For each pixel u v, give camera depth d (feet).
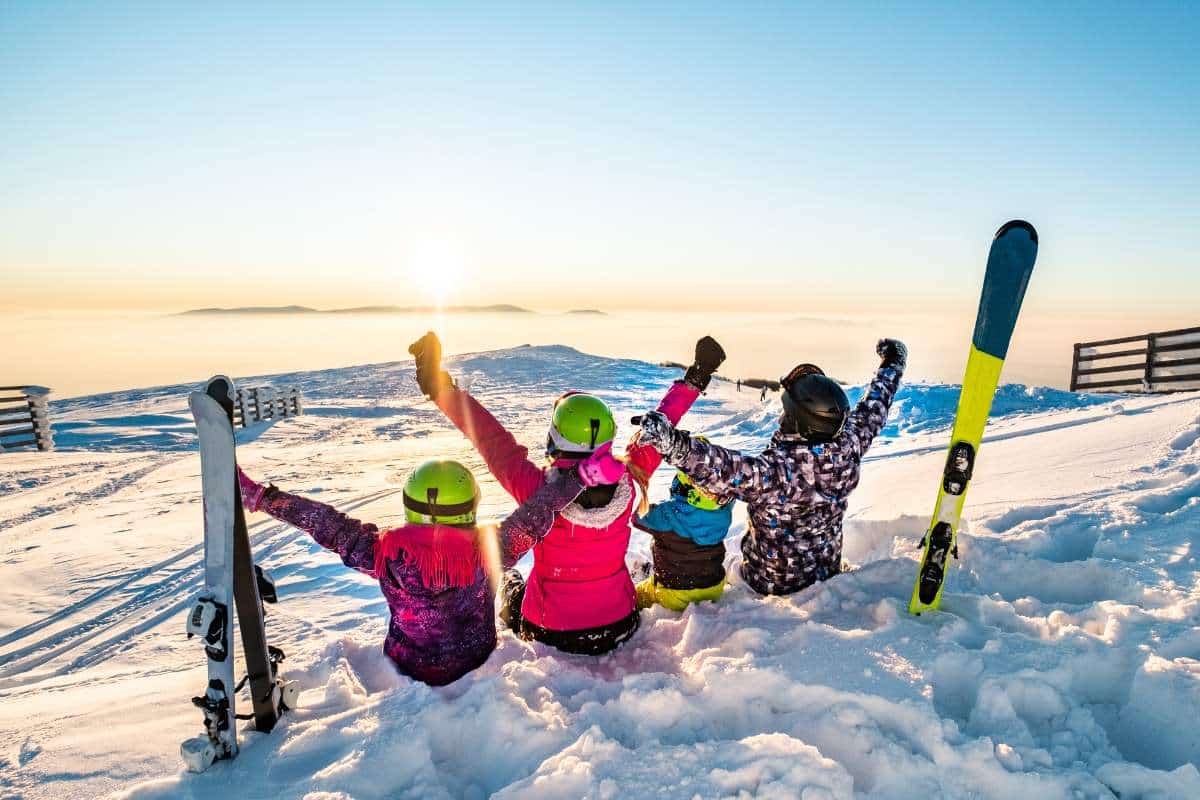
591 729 6.69
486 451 9.61
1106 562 9.94
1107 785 5.99
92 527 28.35
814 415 9.43
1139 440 19.30
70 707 8.89
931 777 6.15
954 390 36.99
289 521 8.39
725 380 126.00
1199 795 5.68
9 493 37.88
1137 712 6.84
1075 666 7.38
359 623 14.92
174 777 6.69
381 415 84.58
